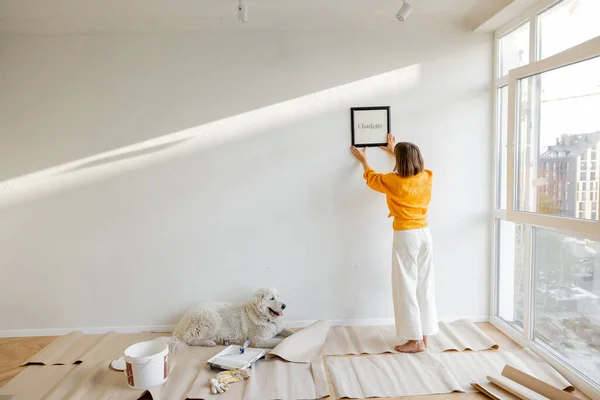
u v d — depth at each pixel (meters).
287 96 3.24
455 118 3.30
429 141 3.30
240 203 3.28
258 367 2.64
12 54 3.17
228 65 3.21
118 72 3.20
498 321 3.24
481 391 2.35
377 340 3.01
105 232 3.27
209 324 2.93
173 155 3.24
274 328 2.97
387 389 2.37
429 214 3.34
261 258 3.31
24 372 2.64
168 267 3.30
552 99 2.47
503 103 3.21
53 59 3.18
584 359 2.34
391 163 3.28
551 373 2.47
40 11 3.02
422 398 2.29
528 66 2.63
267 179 3.28
